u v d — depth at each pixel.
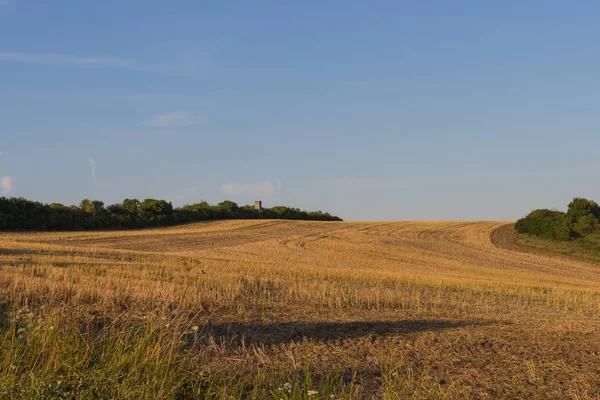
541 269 51.31
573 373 9.70
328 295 18.81
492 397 8.28
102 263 27.42
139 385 7.21
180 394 7.41
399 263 49.69
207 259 36.91
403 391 8.18
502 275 44.25
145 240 59.88
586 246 63.91
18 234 61.28
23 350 7.95
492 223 88.88
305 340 11.28
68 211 76.75
